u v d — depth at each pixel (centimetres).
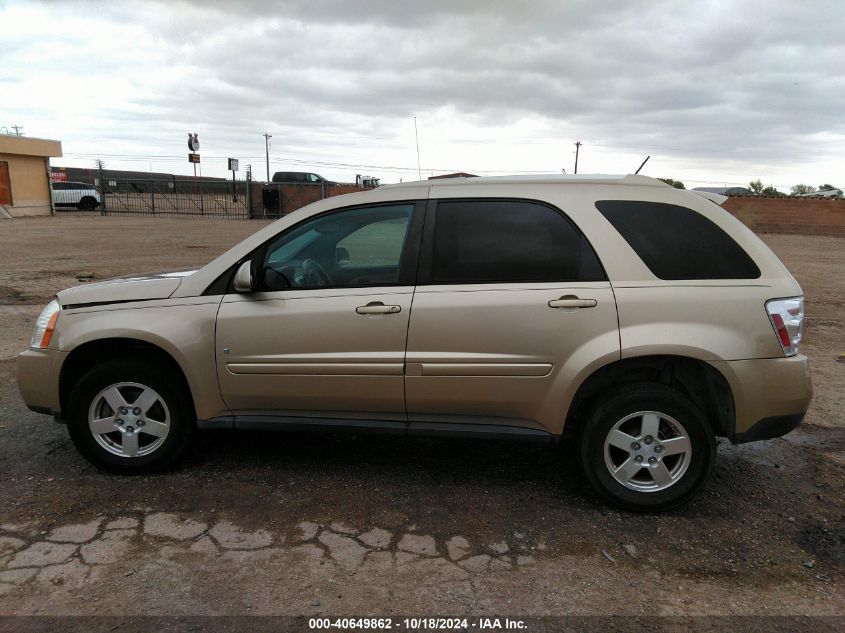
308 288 374
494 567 304
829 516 359
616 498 354
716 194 383
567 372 344
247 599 276
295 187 3120
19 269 1258
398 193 378
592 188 362
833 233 2570
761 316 338
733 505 370
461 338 352
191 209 3544
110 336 378
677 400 342
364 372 363
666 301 339
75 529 331
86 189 3562
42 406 397
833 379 612
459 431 368
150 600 274
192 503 361
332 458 429
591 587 290
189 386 382
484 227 363
